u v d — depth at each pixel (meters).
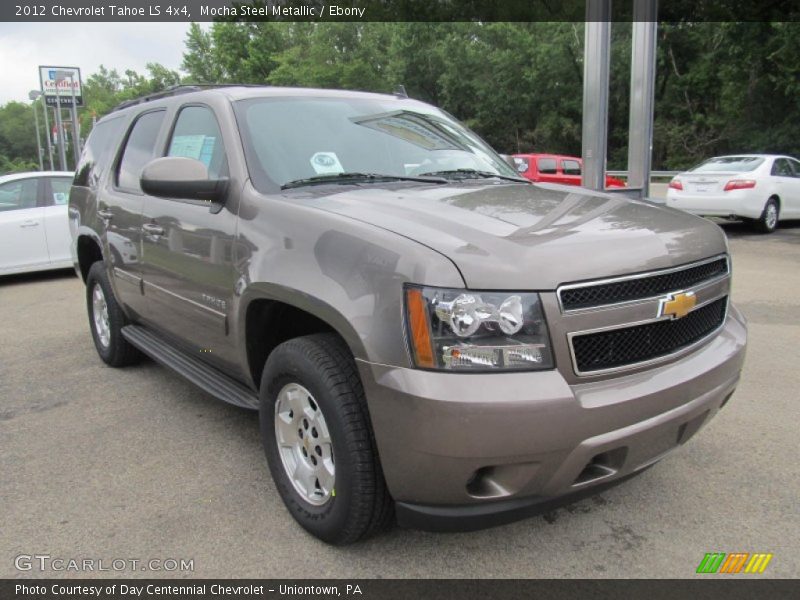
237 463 3.52
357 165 3.44
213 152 3.48
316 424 2.67
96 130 5.50
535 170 18.69
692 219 2.96
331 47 40.16
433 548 2.72
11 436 3.93
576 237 2.44
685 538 2.78
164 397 4.55
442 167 3.72
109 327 5.03
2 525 2.95
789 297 7.17
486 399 2.13
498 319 2.18
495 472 2.25
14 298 8.34
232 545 2.77
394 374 2.23
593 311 2.29
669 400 2.42
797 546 2.71
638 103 13.78
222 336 3.26
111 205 4.60
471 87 39.09
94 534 2.87
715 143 34.53
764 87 30.36
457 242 2.34
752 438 3.68
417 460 2.22
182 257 3.53
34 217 9.23
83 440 3.85
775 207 12.69
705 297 2.69
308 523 2.76
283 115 3.54
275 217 2.87
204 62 61.16
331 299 2.44
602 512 2.99
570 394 2.20
